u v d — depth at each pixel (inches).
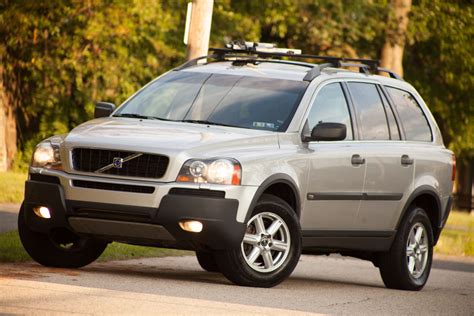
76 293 690.2
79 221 781.3
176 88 883.4
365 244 904.9
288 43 2763.3
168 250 1112.2
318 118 860.6
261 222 792.9
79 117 2696.9
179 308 656.4
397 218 935.0
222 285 797.2
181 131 802.2
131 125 821.2
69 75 2576.3
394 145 933.2
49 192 786.8
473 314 771.4
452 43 2957.7
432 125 1005.8
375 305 781.3
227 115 841.5
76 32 2490.2
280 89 864.3
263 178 783.1
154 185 759.7
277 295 768.3
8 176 2078.0
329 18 2628.0
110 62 2524.6
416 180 952.9
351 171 872.9
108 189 771.4
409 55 3080.7
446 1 2878.9
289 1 2605.8
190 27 1203.9
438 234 1005.2
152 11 2460.6
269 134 815.7
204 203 755.4
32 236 832.9
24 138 2778.1
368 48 2812.5
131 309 639.1
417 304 812.6
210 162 764.0
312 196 838.5
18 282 724.7
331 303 762.8
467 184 3951.8
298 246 812.6
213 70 903.1
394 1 2706.7
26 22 2472.9
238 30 2613.2
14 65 2591.0
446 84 3117.6
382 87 950.4
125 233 775.1
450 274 1136.8
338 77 901.2
